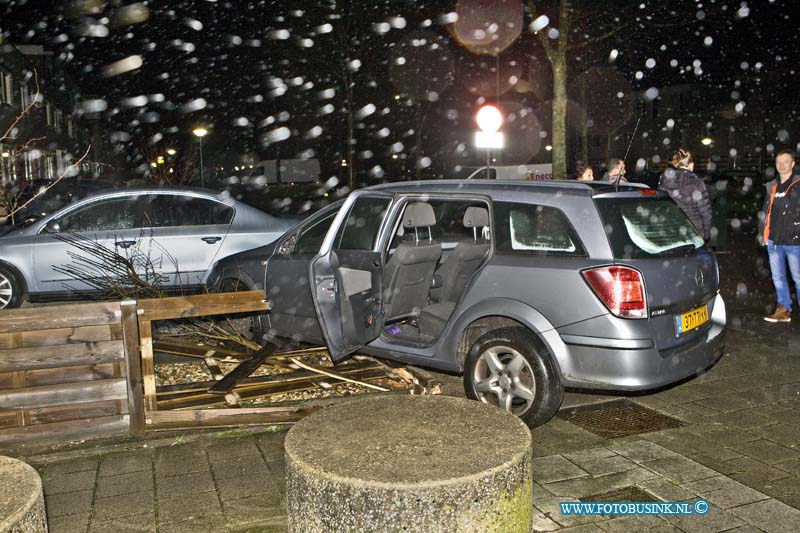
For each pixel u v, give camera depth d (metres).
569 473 4.34
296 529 2.72
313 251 6.71
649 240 5.03
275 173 42.59
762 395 5.79
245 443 4.81
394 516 2.47
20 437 4.68
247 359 6.56
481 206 6.21
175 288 9.20
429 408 3.29
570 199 5.03
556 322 4.89
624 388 4.71
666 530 3.65
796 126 44.59
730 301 9.69
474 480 2.51
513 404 5.27
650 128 49.75
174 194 9.46
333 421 3.12
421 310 6.06
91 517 3.83
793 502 3.95
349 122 29.73
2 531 2.16
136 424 4.87
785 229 8.03
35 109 32.16
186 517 3.81
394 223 5.77
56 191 12.30
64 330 4.70
